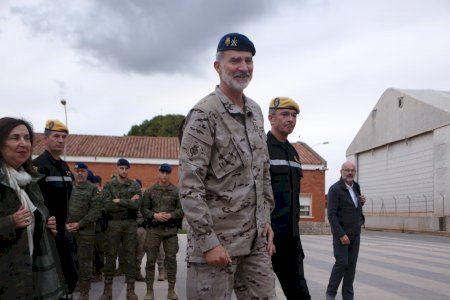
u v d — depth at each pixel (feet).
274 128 18.10
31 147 12.60
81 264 25.04
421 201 115.44
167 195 26.61
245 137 10.80
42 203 12.86
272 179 17.26
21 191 12.13
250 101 11.57
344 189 23.20
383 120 134.41
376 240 79.61
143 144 125.59
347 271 23.18
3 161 11.93
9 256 10.99
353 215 23.17
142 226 32.35
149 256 25.77
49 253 12.61
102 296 25.54
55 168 19.47
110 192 26.63
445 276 34.30
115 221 25.80
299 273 17.21
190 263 10.56
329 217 23.16
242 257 10.80
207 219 10.03
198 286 10.36
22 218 11.03
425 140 114.93
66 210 19.34
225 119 10.59
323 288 28.89
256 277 10.82
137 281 32.60
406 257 47.73
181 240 70.08
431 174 111.45
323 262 42.63
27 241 11.39
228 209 10.44
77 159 114.32
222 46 10.91
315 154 127.34
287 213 17.20
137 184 27.84
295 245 17.30
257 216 10.80
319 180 121.39
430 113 111.55
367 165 145.48
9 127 11.98
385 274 35.06
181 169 10.34
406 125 122.11
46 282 12.32
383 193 134.82
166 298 26.09
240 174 10.60
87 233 25.26
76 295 27.45
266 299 10.84
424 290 28.48
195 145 10.26
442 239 83.66
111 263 25.63
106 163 115.65
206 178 10.50
